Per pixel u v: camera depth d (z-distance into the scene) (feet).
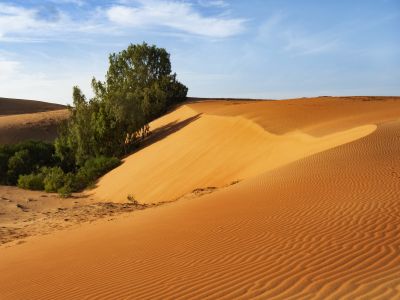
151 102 227.61
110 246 39.50
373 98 172.55
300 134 96.89
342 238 28.96
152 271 28.84
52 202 111.14
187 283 25.12
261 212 40.16
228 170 95.96
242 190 55.31
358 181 46.75
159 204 81.76
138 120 166.40
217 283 24.26
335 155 62.85
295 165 62.44
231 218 40.04
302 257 26.35
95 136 162.61
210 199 55.52
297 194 45.50
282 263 25.82
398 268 22.56
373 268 23.04
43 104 457.68
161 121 202.90
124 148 165.58
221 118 140.15
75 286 28.89
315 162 61.00
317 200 41.34
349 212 35.47
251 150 101.50
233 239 33.01
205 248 31.94
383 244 26.63
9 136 270.05
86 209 86.28
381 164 53.57
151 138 171.12
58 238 54.49
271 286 22.57
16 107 427.74
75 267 34.14
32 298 28.22
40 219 82.53
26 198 114.52
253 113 137.59
